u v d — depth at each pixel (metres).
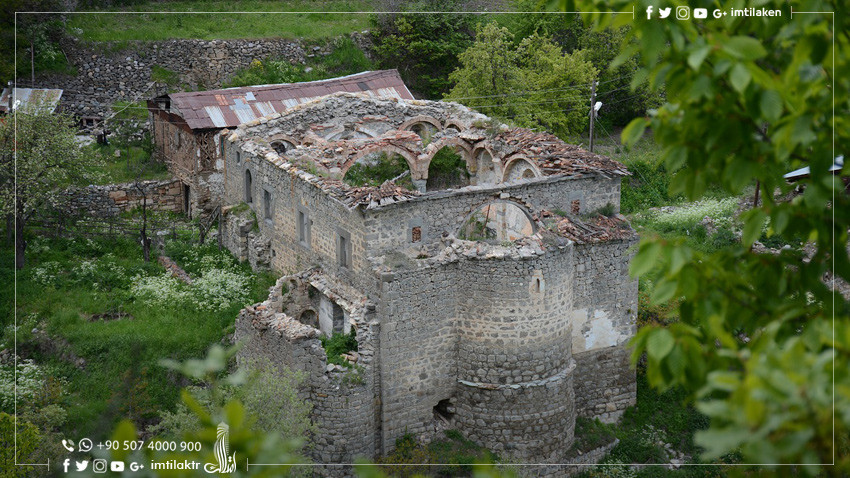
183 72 56.72
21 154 41.12
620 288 33.62
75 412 31.98
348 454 30.84
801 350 9.59
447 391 32.03
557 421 32.03
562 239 31.17
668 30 12.30
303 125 41.47
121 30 57.31
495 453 31.73
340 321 33.53
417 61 60.78
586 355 33.81
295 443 9.70
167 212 46.03
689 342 11.90
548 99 51.72
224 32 59.62
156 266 40.03
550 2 14.15
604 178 33.66
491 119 39.66
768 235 14.12
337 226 32.50
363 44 61.62
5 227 42.66
